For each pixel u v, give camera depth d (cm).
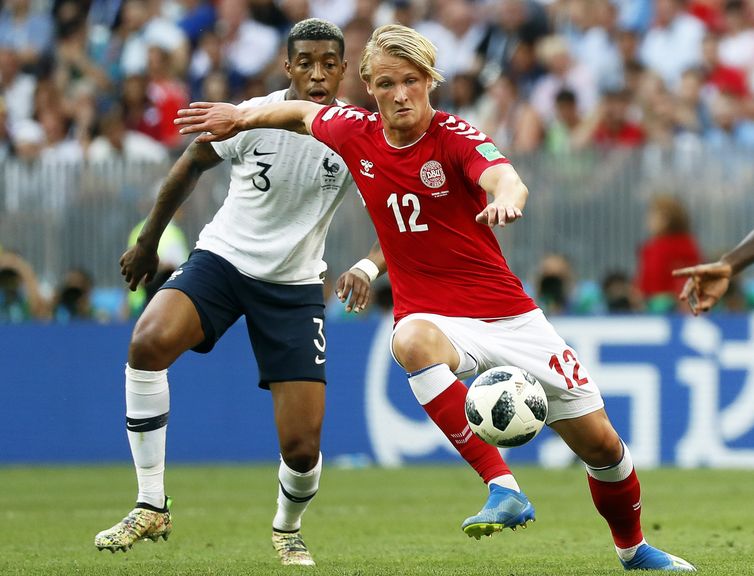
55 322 4681
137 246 2281
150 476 2073
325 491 3716
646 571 1947
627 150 4803
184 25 6372
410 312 1888
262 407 4631
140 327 2097
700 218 4784
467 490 3734
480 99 5991
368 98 5691
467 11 6319
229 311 2181
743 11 6381
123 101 5878
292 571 1983
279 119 1975
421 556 2291
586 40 6275
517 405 1730
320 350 2186
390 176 1848
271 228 2172
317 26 2147
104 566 2108
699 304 1995
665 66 6325
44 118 6144
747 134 5925
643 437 4438
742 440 4391
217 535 2723
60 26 6494
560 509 3206
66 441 4659
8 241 4856
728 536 2598
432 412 1795
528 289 4800
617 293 4653
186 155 2217
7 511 3250
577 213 4791
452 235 1848
